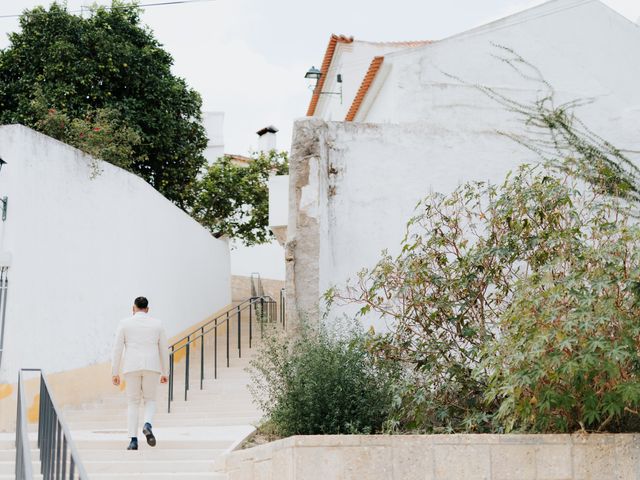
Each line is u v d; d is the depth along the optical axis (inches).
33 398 420.2
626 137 437.7
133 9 795.4
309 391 277.9
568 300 244.1
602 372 237.8
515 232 315.3
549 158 426.3
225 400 448.5
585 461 233.0
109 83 748.0
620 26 479.2
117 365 321.4
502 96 473.1
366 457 233.8
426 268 317.4
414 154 406.9
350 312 376.8
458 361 306.0
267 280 1174.3
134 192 569.6
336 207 396.2
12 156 425.1
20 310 415.5
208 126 1152.2
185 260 709.3
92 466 290.4
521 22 482.9
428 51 489.1
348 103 779.4
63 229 466.6
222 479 274.8
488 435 235.1
